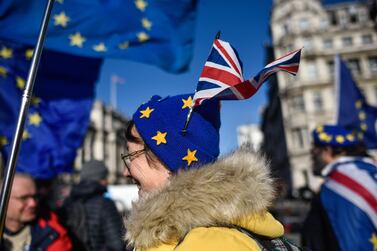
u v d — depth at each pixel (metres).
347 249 2.09
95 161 3.27
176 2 3.37
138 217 0.96
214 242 0.81
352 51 35.50
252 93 1.05
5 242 2.34
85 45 3.14
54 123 3.47
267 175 1.01
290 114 35.19
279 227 1.01
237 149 1.04
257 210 0.92
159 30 3.34
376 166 2.38
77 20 3.16
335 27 36.47
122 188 15.00
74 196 3.15
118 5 3.26
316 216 2.51
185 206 0.88
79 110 3.59
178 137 1.07
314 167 2.79
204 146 1.07
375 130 4.46
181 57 3.36
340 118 4.48
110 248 3.06
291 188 34.97
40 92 3.48
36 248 2.42
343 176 2.28
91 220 3.03
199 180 0.91
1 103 3.19
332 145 2.62
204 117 1.11
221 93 1.05
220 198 0.88
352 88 4.59
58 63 3.61
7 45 3.33
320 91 34.53
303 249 1.08
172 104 1.12
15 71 3.34
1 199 1.17
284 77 36.91
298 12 37.34
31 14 3.05
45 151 3.37
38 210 2.55
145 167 1.12
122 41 3.25
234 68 1.16
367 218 2.12
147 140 1.09
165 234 0.90
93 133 42.19
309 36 36.41
